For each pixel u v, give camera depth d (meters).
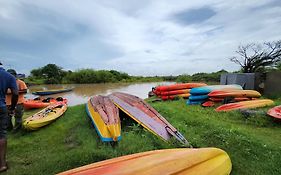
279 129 5.06
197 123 5.20
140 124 4.80
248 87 10.33
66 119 6.22
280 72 9.39
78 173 2.33
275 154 3.51
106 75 50.03
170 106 7.40
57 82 44.06
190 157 2.69
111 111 5.32
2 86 3.34
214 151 3.01
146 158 2.68
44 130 5.36
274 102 7.75
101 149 3.83
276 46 20.45
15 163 3.65
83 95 19.50
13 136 5.00
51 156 3.83
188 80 33.47
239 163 3.33
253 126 5.38
